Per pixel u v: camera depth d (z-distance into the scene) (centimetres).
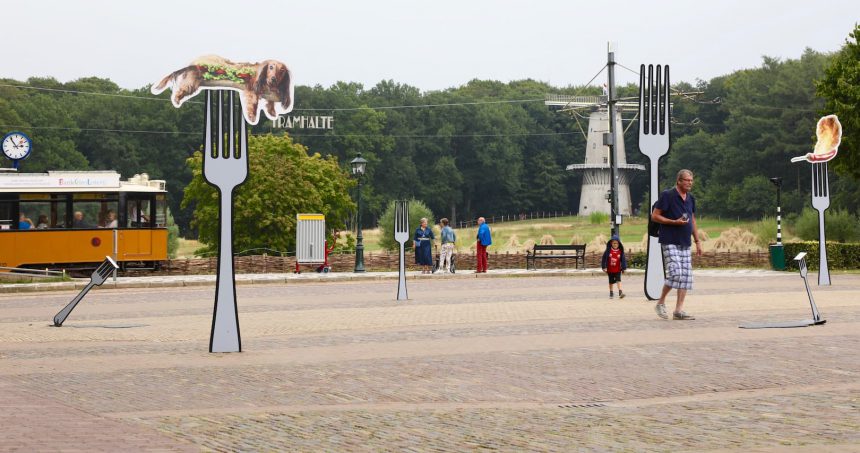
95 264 4191
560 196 15788
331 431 841
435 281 3769
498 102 15638
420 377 1174
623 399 1002
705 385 1074
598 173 11156
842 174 4972
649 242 2452
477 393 1054
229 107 1450
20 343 1656
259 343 1606
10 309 2523
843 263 4344
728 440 771
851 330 1591
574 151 15900
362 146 13975
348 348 1502
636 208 15375
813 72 12069
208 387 1120
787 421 848
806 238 5369
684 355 1319
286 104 1470
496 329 1756
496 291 2983
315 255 4347
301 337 1691
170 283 3578
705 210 13288
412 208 6106
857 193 8944
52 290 3469
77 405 996
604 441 780
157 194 4309
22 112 11738
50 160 11638
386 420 893
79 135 12606
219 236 1472
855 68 4775
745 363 1229
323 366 1289
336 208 6375
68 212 4169
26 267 4097
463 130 15350
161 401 1022
